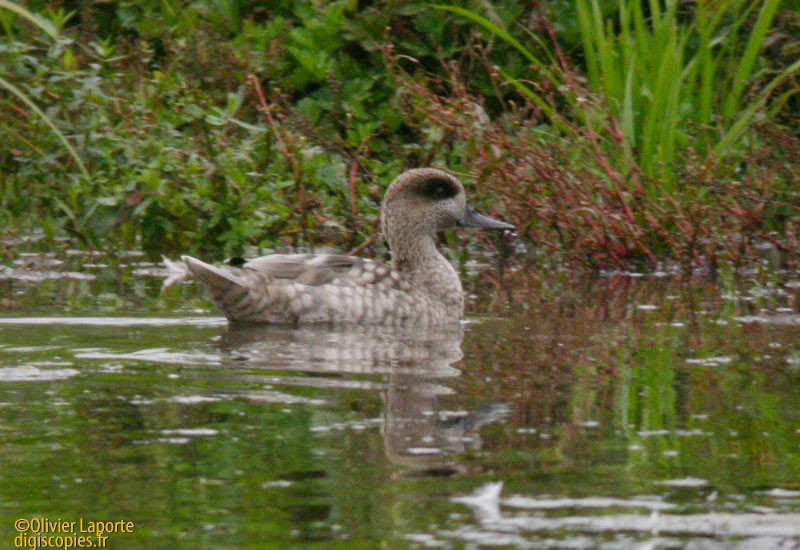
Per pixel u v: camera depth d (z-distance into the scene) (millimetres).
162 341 11062
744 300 13469
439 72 18438
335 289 12203
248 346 10875
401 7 18328
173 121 17484
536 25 18094
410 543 6340
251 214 16391
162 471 7289
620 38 17016
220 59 18203
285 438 7910
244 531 6449
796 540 6469
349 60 18406
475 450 7723
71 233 16812
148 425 8203
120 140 16922
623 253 15797
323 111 18281
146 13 19109
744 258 15812
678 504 6859
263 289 11938
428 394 9094
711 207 15914
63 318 12055
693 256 15750
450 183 13445
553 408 8734
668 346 10992
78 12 19859
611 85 16719
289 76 18438
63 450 7652
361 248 15883
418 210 13234
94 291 13594
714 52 18375
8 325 11648
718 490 7066
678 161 16844
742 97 17609
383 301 12227
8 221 17141
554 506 6820
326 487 7055
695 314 12648
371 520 6598
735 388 9367
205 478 7180
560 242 16328
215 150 17219
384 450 7695
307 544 6312
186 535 6395
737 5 17812
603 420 8430
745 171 17391
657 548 6348
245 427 8164
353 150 17609
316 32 18328
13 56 17594
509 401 8906
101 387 9227
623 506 6828
